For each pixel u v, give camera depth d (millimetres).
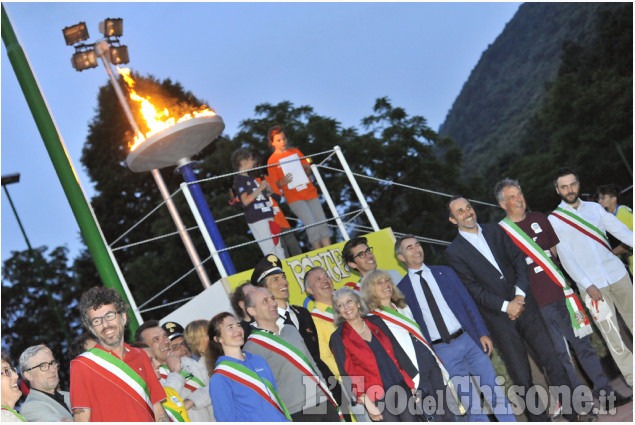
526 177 46375
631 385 7230
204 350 6090
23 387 5992
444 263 26266
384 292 6086
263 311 5547
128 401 4727
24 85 8664
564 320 6848
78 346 5621
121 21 9602
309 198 8953
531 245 6906
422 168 27328
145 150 8242
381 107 27922
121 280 8297
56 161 8547
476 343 6281
